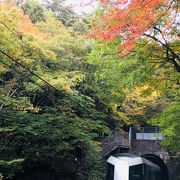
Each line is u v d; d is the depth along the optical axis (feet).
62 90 62.59
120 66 41.37
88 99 73.77
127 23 28.55
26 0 92.27
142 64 40.14
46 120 55.83
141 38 36.81
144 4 25.03
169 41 37.17
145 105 88.22
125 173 72.13
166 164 105.91
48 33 77.56
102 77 43.45
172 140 58.80
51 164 69.56
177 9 28.37
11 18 50.11
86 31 89.51
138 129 103.71
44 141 57.72
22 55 58.65
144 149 108.58
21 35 57.98
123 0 25.66
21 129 49.39
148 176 78.79
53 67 68.44
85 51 75.66
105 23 31.35
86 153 70.33
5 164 47.21
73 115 68.28
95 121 69.26
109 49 40.40
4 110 52.54
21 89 67.05
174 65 40.04
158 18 27.53
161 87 45.19
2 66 53.72
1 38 47.60
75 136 58.95
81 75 68.54
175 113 54.39
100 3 34.78
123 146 104.32
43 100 70.54
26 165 64.03
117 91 46.62
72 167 72.49
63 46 74.74
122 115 83.61
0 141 52.85
